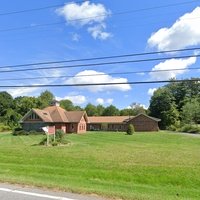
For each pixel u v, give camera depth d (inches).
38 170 647.1
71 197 350.0
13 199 341.4
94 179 551.2
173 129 3922.2
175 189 482.0
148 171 689.0
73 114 3206.2
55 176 530.3
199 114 3939.5
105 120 4151.1
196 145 1611.7
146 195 369.4
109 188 412.5
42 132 2741.1
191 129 3425.2
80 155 1031.0
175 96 4923.7
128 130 2822.3
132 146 1497.3
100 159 917.8
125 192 383.2
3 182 426.0
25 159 888.9
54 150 1225.4
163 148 1390.3
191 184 574.2
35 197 350.0
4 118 3794.3
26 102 4416.8
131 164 808.3
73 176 587.2
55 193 367.2
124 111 5280.5
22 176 500.1
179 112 4429.1
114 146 1486.2
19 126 3221.0
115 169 714.2
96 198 347.6
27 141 1841.8
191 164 824.9
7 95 4542.3
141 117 3796.8
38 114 2824.8
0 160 858.8
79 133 3053.6
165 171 690.2
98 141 1871.3
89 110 5329.7
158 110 4571.9
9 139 2043.6
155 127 3740.2
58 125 3016.7
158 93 4635.8
